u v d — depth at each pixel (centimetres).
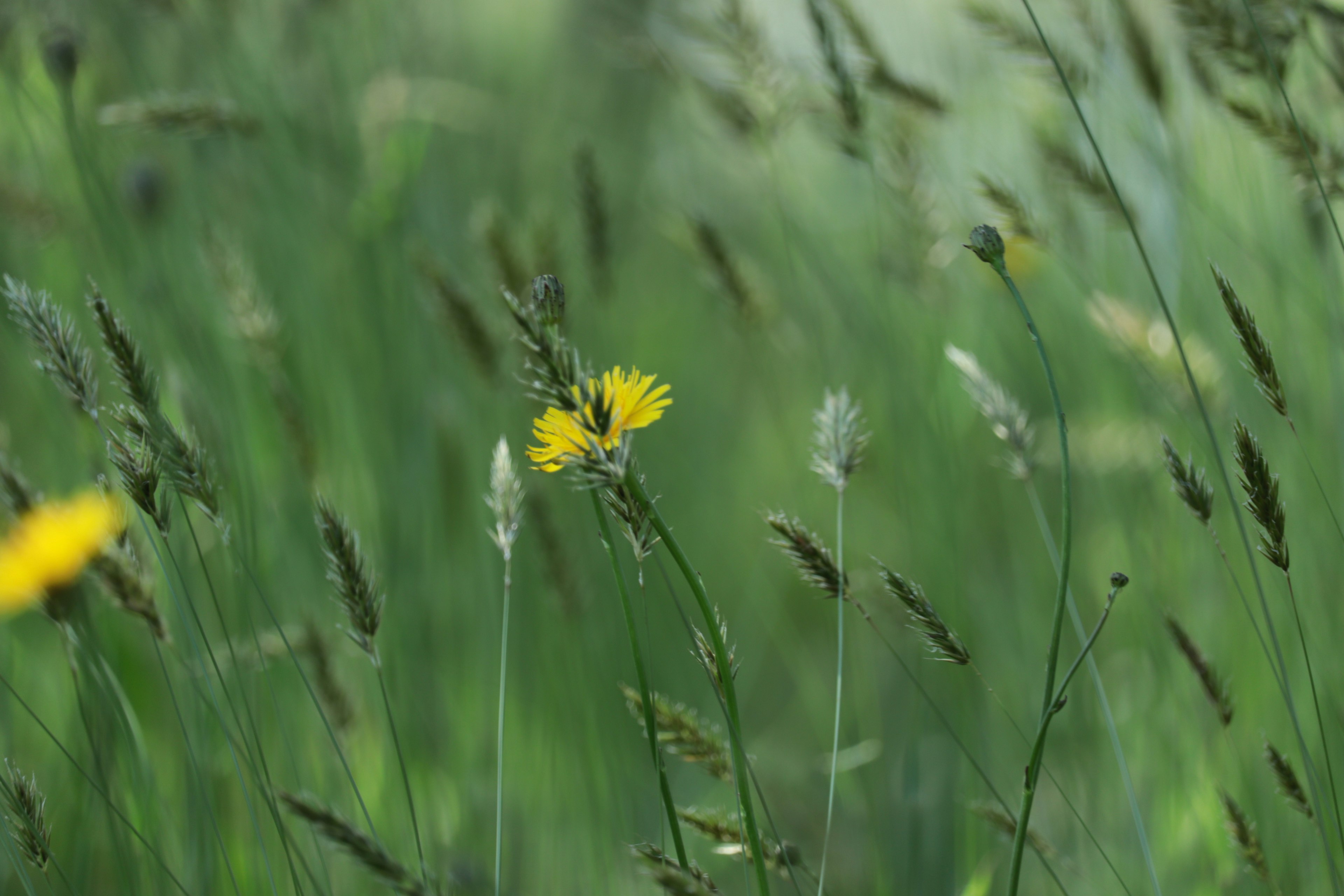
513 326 137
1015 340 153
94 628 126
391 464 146
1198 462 133
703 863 134
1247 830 119
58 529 121
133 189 140
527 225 149
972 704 134
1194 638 131
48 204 148
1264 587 130
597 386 110
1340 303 130
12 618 136
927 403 146
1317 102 130
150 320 138
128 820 125
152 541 118
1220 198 137
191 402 130
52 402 137
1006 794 133
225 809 129
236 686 130
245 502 134
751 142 142
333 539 116
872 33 133
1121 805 131
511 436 153
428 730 137
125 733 125
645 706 113
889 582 114
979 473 152
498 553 140
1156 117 133
